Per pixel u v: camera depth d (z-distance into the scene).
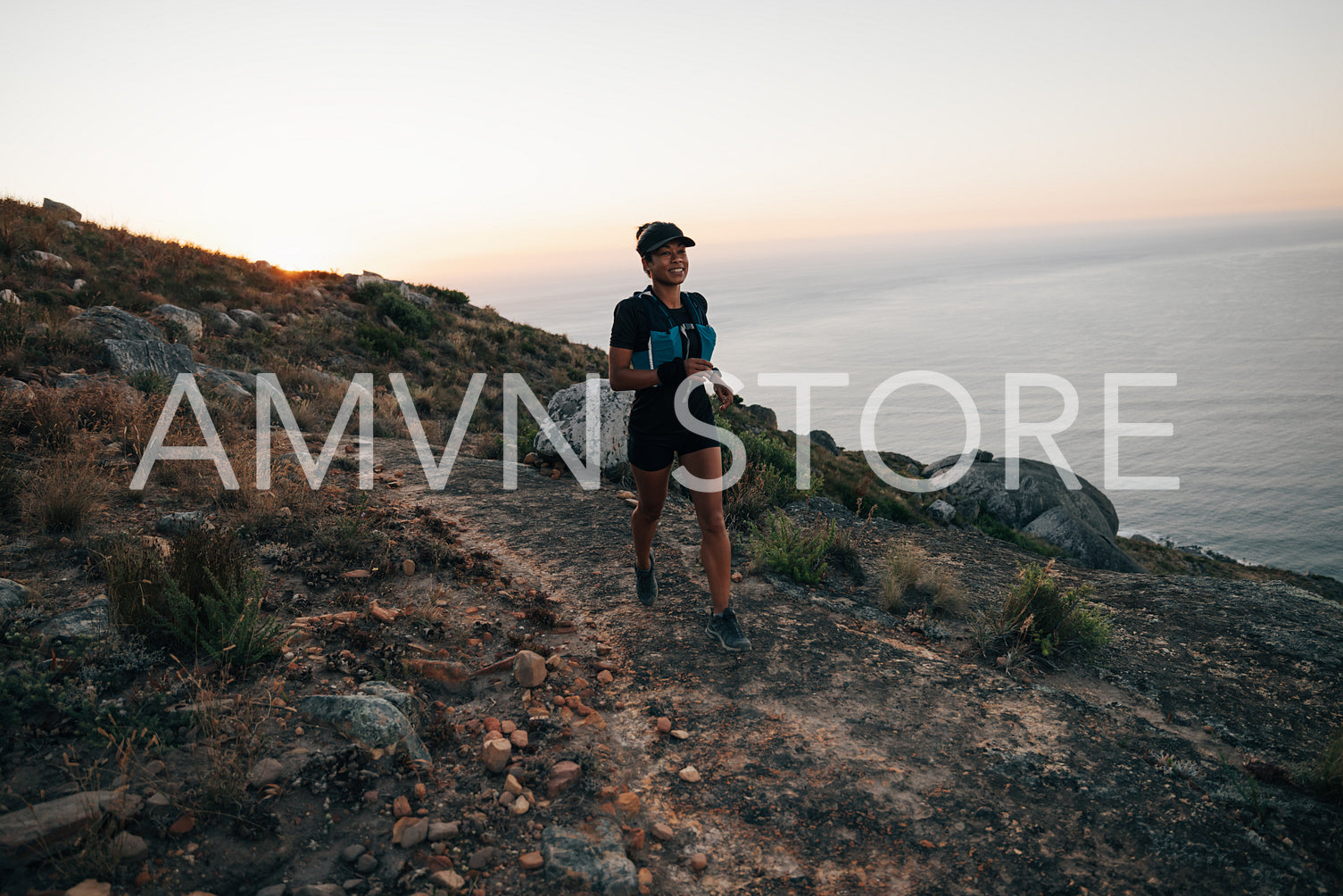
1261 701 3.66
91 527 4.30
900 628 4.36
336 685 3.00
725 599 3.70
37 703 2.51
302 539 4.65
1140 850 2.43
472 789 2.52
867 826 2.52
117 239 18.16
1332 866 2.39
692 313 3.52
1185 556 32.78
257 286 19.09
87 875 1.89
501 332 23.36
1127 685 3.79
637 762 2.85
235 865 2.04
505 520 6.07
